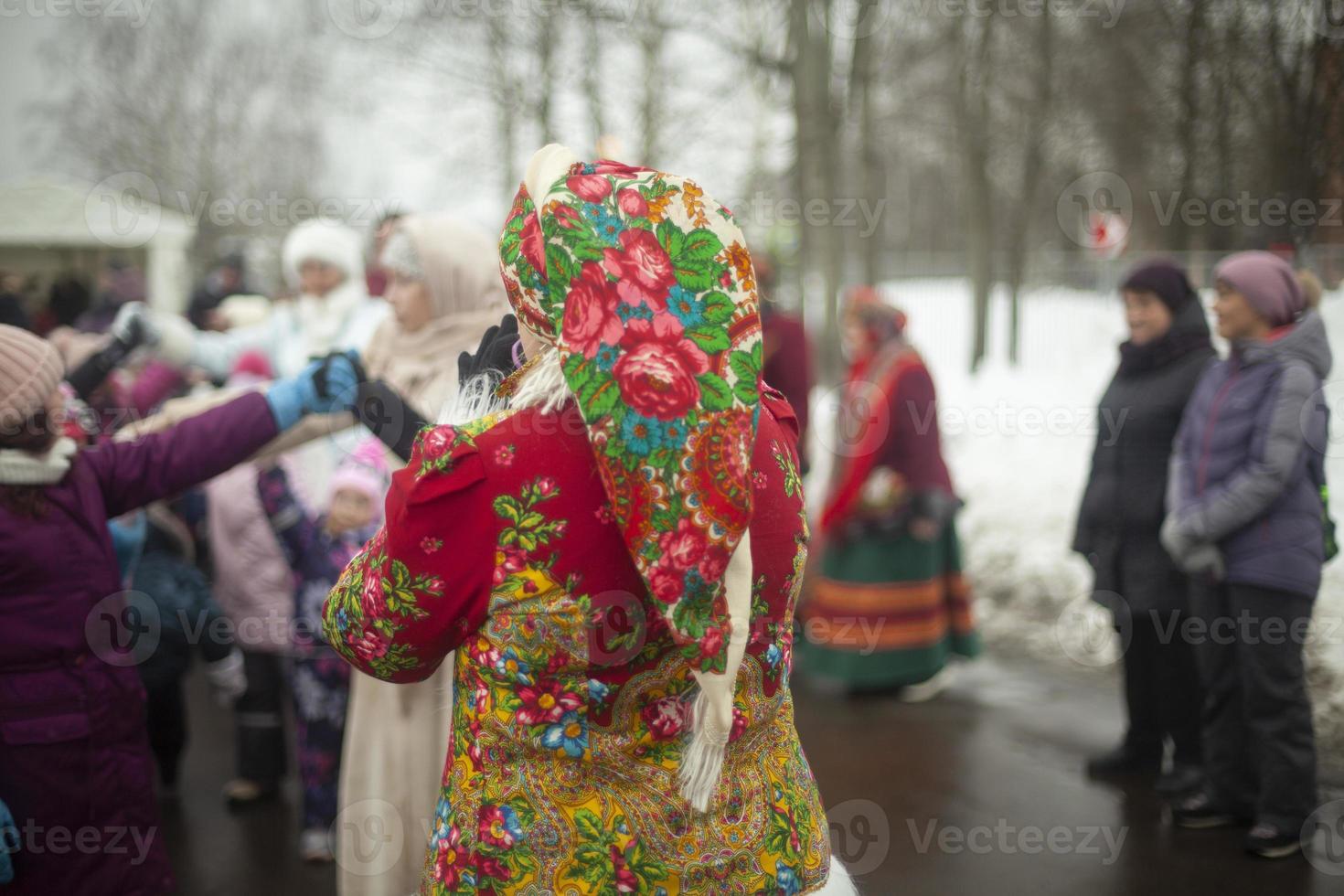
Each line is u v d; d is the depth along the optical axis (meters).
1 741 2.35
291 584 4.23
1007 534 7.77
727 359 1.47
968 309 17.45
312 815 3.92
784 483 1.65
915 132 15.91
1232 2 6.21
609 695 1.56
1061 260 15.62
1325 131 5.14
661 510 1.42
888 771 4.53
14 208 8.23
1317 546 3.57
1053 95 12.51
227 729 5.52
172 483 2.57
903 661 5.41
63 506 2.43
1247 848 3.65
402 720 2.86
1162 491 4.11
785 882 1.64
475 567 1.57
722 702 1.46
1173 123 8.05
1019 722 5.10
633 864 1.55
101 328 5.97
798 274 8.80
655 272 1.48
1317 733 4.10
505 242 1.61
